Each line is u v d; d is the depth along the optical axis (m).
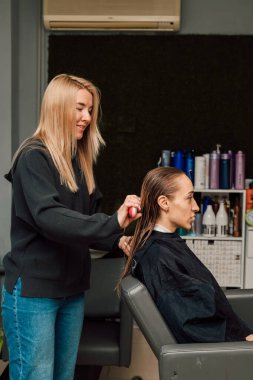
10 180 1.71
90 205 1.83
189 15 3.77
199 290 1.58
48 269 1.57
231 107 3.80
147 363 2.89
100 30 3.74
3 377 2.51
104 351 2.25
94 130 1.75
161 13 3.58
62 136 1.61
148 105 3.81
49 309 1.59
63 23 3.65
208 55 3.77
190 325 1.57
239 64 3.77
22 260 1.58
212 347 1.52
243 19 3.76
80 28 3.71
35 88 3.86
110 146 3.84
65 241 1.45
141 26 3.65
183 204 1.74
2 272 3.19
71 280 1.64
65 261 1.61
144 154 3.84
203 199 3.65
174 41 3.77
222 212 3.59
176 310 1.58
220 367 1.51
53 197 1.47
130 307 1.62
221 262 3.57
